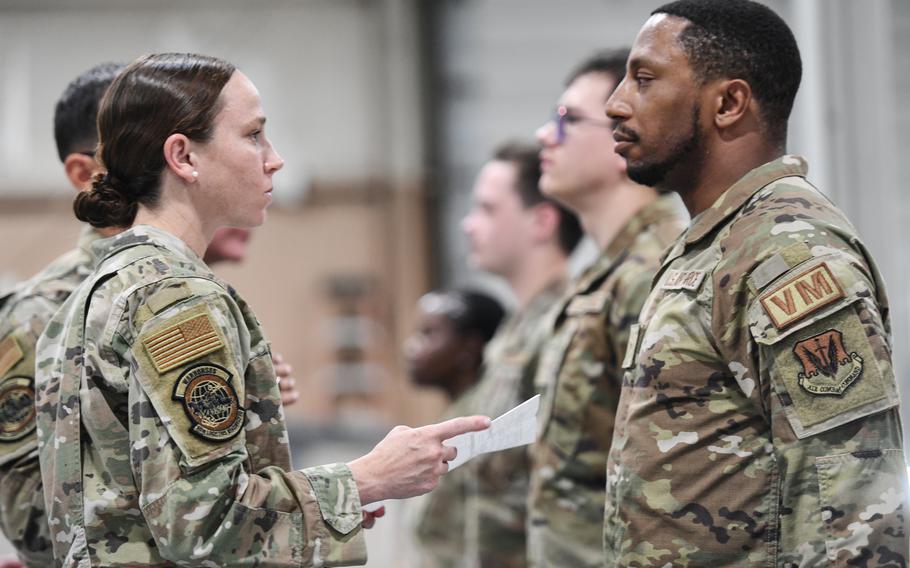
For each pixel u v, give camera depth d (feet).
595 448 13.01
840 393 8.37
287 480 8.79
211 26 45.14
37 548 10.79
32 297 11.07
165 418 8.42
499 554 16.94
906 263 31.78
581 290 13.50
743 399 9.05
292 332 45.78
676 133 9.75
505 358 17.95
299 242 45.88
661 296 9.65
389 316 45.70
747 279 8.95
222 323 8.75
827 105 19.34
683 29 9.76
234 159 9.37
